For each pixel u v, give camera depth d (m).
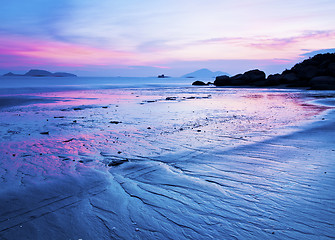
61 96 27.00
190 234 2.77
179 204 3.49
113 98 25.34
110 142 7.48
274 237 2.64
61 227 2.99
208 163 5.29
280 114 13.50
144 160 5.68
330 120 10.75
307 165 4.89
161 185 4.20
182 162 5.44
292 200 3.45
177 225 2.96
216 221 3.01
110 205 3.52
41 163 5.55
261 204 3.38
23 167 5.27
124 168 5.16
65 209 3.43
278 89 44.09
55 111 15.31
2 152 6.46
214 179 4.37
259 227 2.84
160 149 6.58
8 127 10.12
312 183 3.99
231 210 3.26
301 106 17.61
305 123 10.20
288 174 4.44
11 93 29.48
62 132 9.08
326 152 5.79
